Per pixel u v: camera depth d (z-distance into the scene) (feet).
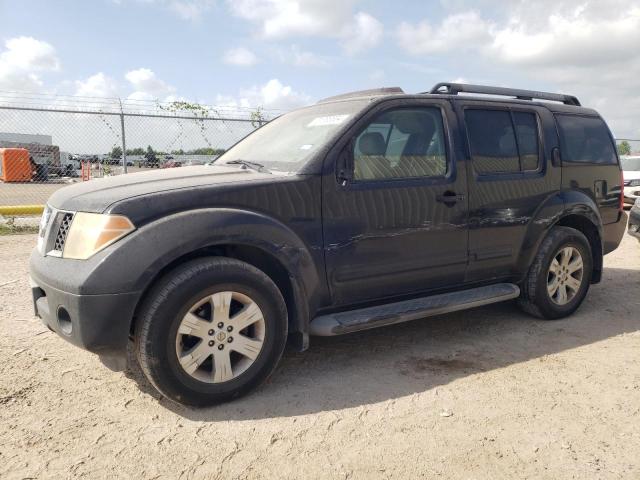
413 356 12.67
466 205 13.00
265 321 10.27
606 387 11.08
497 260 13.87
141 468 8.11
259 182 10.44
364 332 14.30
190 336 9.75
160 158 35.12
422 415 9.83
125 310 9.02
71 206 10.02
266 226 10.15
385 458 8.46
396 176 12.08
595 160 16.21
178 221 9.41
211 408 10.00
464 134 13.25
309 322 11.15
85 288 8.89
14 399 10.16
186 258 10.11
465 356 12.71
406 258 12.19
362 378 11.40
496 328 14.75
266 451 8.61
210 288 9.57
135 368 11.62
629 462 8.44
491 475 8.06
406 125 12.46
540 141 14.90
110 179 11.29
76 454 8.44
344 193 11.24
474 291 13.67
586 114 16.53
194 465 8.21
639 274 21.81
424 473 8.09
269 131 14.15
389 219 11.79
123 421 9.46
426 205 12.32
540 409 10.09
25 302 16.24
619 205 16.97
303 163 11.07
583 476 8.07
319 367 11.97
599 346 13.47
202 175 11.03
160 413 9.77
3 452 8.43
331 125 11.98
